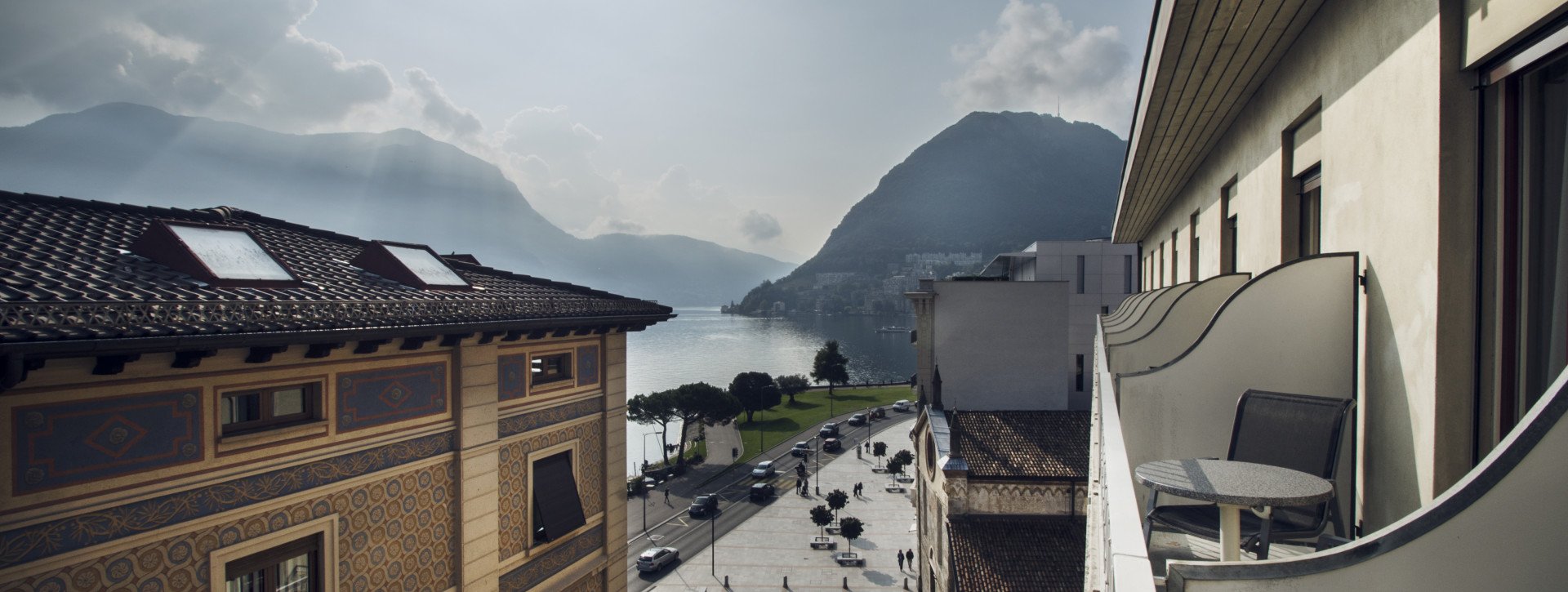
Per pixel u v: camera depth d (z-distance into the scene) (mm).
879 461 88875
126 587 7953
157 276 9133
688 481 81562
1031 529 25156
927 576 32281
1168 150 14531
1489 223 4984
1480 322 4996
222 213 13086
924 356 39594
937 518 28891
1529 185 4754
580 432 14719
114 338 6988
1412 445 5523
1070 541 24609
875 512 68312
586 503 14859
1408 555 2803
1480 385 5012
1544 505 2609
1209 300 9922
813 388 151500
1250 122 10992
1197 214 16812
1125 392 7359
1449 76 5098
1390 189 5934
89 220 10898
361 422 10266
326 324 8992
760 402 112500
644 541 60625
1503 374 4895
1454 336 5059
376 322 9609
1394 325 5848
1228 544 3932
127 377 7914
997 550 24312
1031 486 25562
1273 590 2979
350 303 9664
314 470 9672
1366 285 6418
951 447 26719
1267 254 9859
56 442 7449
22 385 7188
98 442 7734
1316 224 8562
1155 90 10586
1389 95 5953
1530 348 4746
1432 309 5180
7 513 7121
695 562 55375
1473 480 2713
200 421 8539
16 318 6574
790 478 81688
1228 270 13562
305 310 9031
